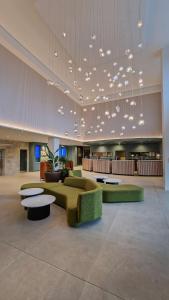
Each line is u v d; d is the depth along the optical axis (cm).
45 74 810
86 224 308
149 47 620
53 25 504
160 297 153
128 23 488
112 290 160
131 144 1171
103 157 1255
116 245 239
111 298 152
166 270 187
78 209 292
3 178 855
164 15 467
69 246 235
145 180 811
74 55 662
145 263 199
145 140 1035
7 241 247
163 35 555
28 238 256
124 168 1002
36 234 269
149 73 828
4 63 596
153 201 455
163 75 625
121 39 560
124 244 242
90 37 548
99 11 446
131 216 347
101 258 208
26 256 211
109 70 777
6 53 602
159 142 1081
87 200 297
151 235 269
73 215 296
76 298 151
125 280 173
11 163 1029
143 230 286
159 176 937
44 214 335
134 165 984
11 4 448
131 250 226
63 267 191
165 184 609
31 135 845
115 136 1138
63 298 151
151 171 954
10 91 624
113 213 363
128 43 582
